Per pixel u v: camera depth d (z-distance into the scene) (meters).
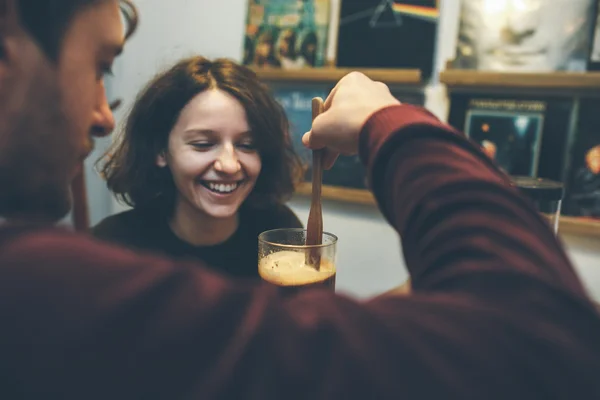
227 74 1.01
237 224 1.18
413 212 0.27
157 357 0.20
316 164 0.64
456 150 0.29
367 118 0.35
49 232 0.23
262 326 0.21
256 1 1.75
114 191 1.18
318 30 1.67
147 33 1.97
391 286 1.68
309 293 0.26
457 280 0.23
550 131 1.40
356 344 0.21
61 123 0.26
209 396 0.19
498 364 0.20
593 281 1.39
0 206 0.25
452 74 1.47
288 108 1.76
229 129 0.97
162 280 0.22
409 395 0.19
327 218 1.78
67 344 0.19
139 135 1.06
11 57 0.24
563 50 1.35
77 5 0.25
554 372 0.20
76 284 0.20
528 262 0.23
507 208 0.25
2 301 0.20
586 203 1.38
